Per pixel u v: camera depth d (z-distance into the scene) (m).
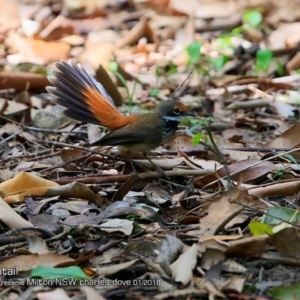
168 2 20.62
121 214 9.06
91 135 12.27
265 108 14.91
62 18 19.92
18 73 15.16
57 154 11.62
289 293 7.13
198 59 16.77
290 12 20.02
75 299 7.14
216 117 14.49
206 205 8.96
